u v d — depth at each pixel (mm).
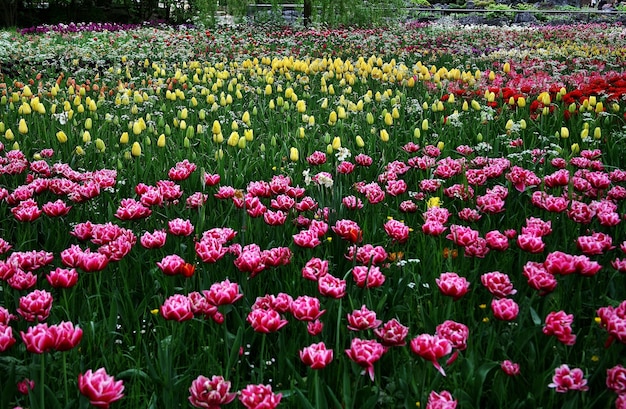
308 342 2385
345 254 3057
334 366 2209
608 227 3322
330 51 14461
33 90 8516
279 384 2236
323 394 1953
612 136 5508
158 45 14547
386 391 2174
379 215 3627
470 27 24016
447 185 4348
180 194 3547
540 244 2602
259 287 2723
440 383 2174
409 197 4137
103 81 9125
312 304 2127
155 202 3307
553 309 2475
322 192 3723
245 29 19594
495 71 11234
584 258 2357
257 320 2092
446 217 3078
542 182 3529
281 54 13484
